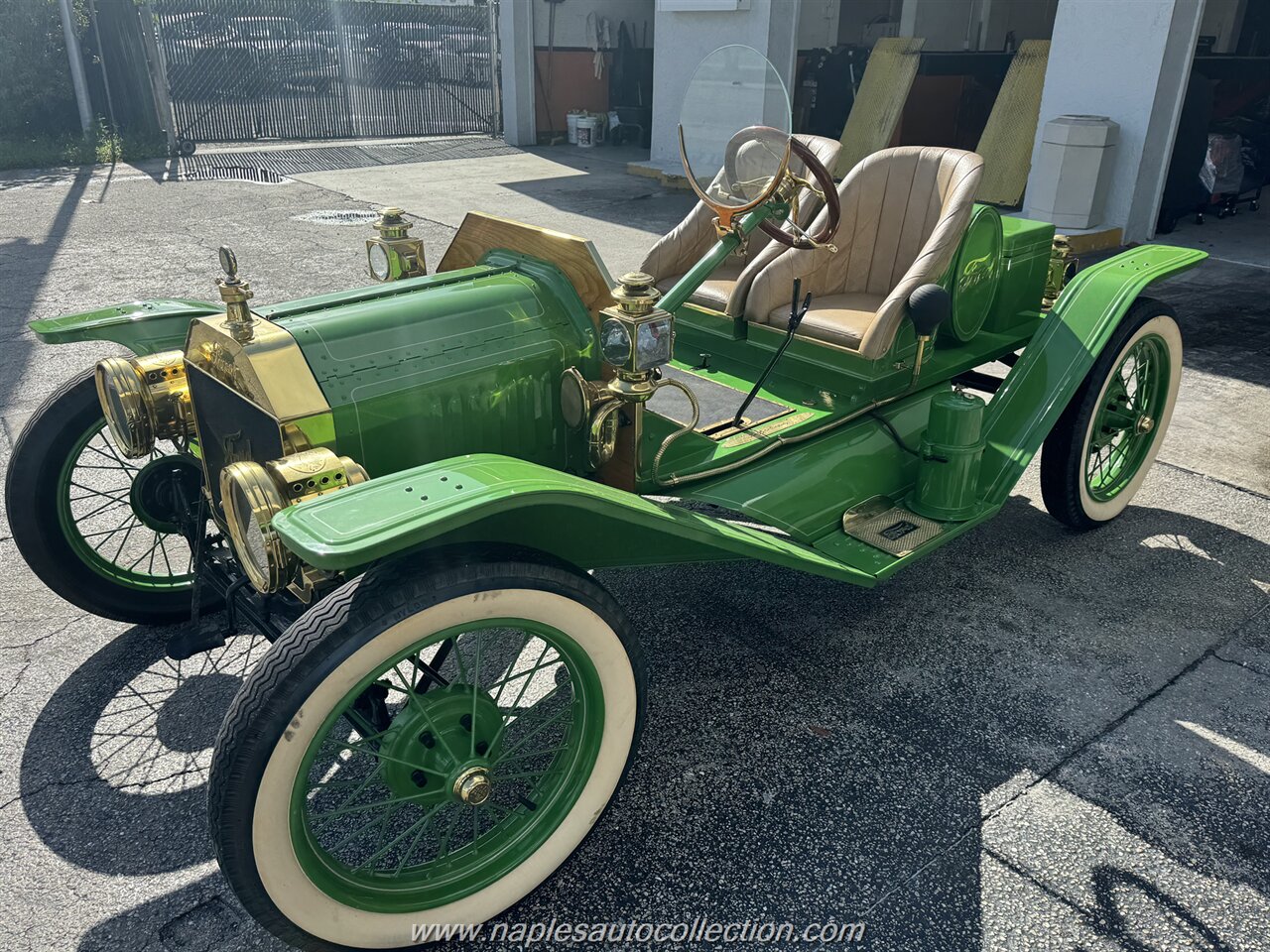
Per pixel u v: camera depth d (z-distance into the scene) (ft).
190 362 7.67
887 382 9.96
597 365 8.24
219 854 5.44
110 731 8.45
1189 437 14.38
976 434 9.30
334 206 30.50
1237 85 32.42
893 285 11.20
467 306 7.74
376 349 7.23
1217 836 7.38
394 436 7.24
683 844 7.32
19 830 7.37
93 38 43.19
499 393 7.74
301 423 6.75
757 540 7.47
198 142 45.32
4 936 6.49
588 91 49.57
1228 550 11.50
